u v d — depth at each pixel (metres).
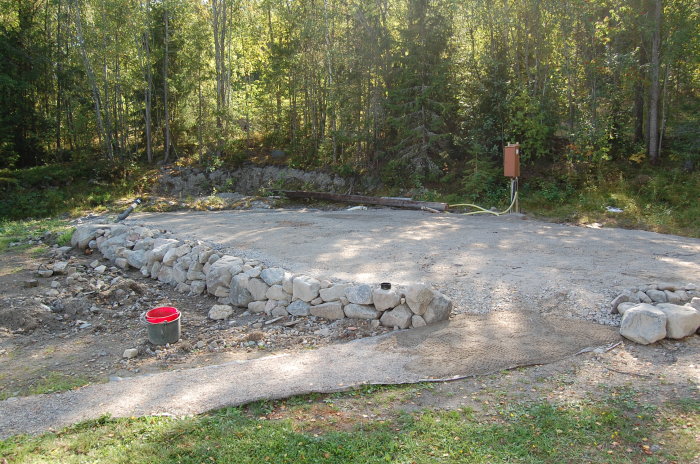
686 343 5.68
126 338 7.34
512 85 18.20
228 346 6.83
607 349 5.63
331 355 5.88
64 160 25.30
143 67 23.61
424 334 6.28
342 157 21.78
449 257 9.55
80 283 9.99
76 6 22.44
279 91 24.48
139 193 21.92
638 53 17.41
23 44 23.69
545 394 4.72
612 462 3.68
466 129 19.16
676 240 10.98
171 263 10.05
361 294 7.15
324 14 21.56
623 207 14.32
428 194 18.03
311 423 4.36
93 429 4.37
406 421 4.32
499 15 17.84
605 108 17.73
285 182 22.27
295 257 9.82
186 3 23.84
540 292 7.28
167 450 3.96
